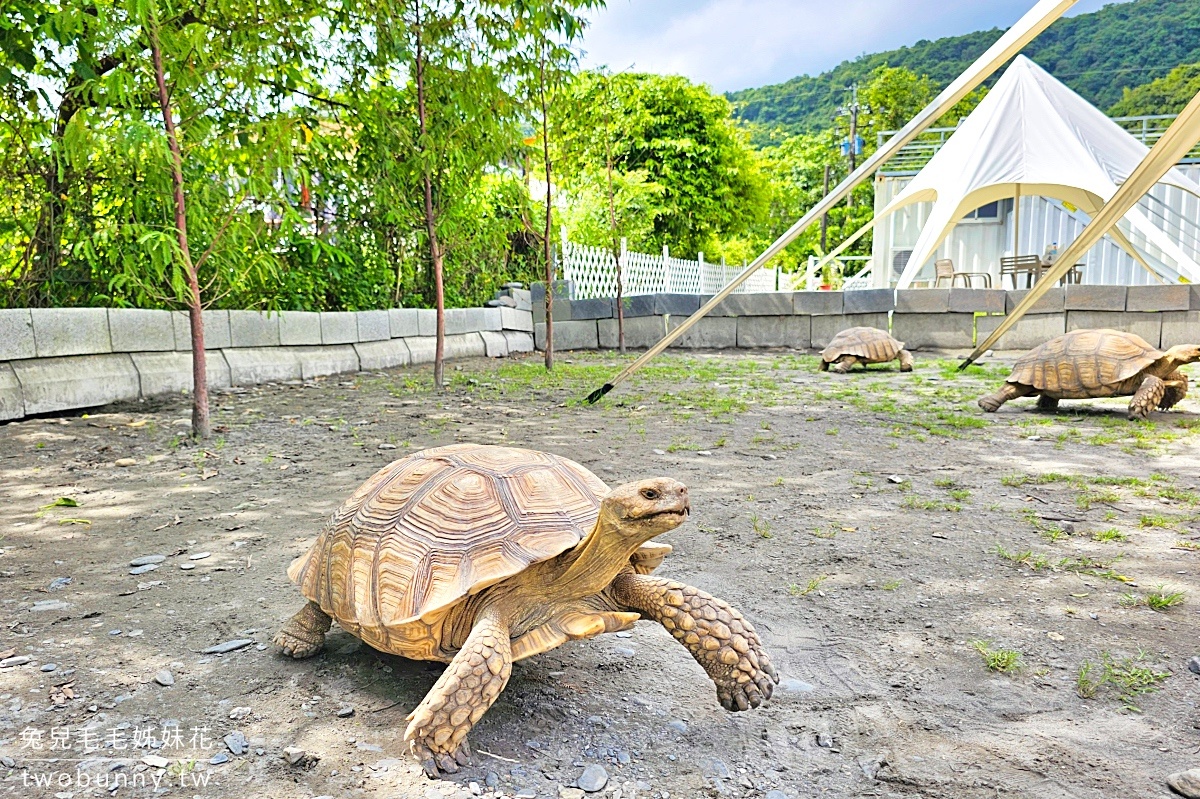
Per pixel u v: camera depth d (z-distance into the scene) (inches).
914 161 836.6
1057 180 557.6
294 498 190.9
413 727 81.2
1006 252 804.0
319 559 105.6
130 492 196.5
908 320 571.2
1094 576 139.7
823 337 584.1
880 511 180.7
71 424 270.7
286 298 401.4
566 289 595.5
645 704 99.1
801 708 97.7
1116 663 107.7
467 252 482.9
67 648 114.5
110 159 242.2
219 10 253.4
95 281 316.8
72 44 244.4
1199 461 224.7
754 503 187.2
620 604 98.6
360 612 93.9
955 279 810.2
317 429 272.2
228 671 107.8
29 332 277.9
